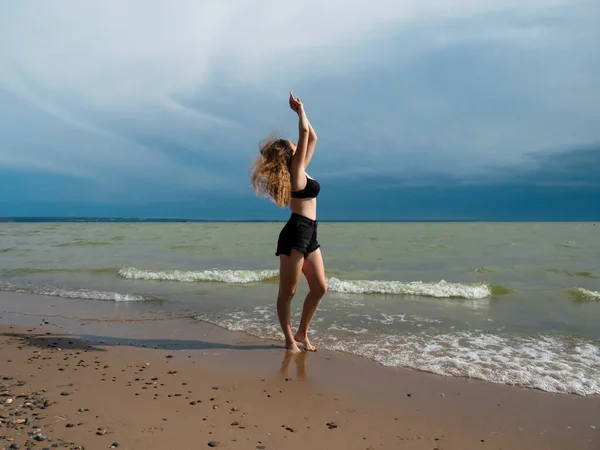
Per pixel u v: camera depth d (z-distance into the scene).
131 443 2.68
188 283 9.95
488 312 6.85
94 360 4.49
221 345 5.04
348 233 32.84
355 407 3.31
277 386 3.75
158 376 4.00
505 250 18.70
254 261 14.63
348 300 7.83
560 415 3.17
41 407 3.25
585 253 17.42
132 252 17.61
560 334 5.47
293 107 4.25
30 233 32.12
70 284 9.84
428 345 4.98
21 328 5.90
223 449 2.63
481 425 3.00
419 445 2.72
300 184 4.28
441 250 18.84
